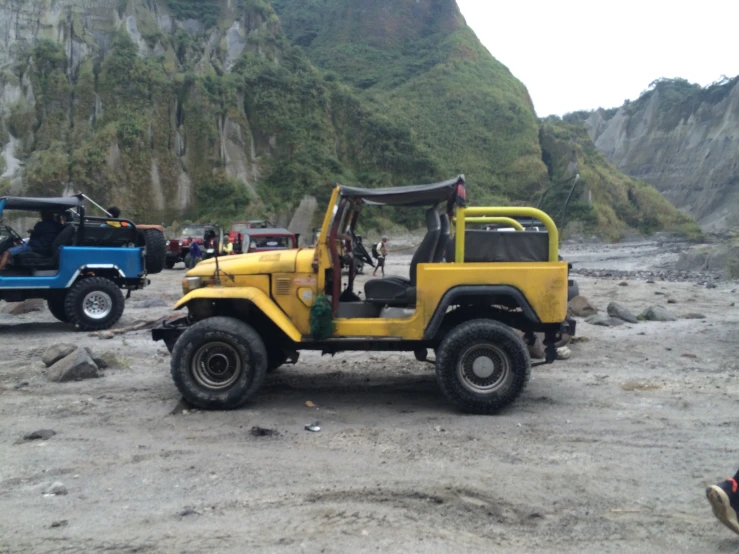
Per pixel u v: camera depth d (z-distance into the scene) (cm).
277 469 512
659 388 771
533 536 405
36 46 6238
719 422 634
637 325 1252
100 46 6500
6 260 1247
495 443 574
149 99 6088
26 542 396
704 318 1349
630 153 12900
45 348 1066
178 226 5550
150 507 444
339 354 987
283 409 687
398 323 669
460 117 7912
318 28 10700
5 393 757
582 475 499
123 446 570
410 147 6806
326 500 454
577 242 6097
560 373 855
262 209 5812
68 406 698
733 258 2736
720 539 399
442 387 658
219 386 678
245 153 6253
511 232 677
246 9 7275
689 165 11819
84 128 5959
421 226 957
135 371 873
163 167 5903
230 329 671
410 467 516
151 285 2225
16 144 5897
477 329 653
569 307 1409
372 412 678
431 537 401
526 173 7175
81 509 442
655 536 405
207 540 396
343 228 730
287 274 687
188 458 539
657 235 6538
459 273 661
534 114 8881
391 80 8956
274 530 409
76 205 1263
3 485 486
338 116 6881
